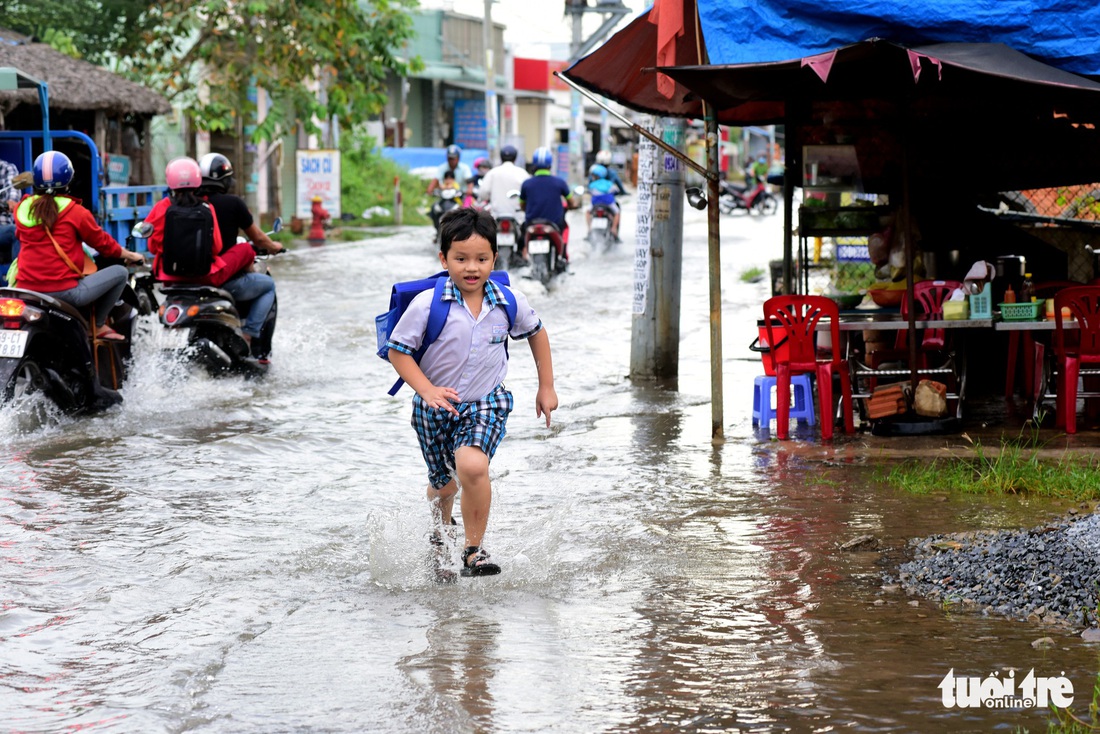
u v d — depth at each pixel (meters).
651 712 4.35
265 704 4.46
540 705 4.42
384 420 10.30
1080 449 8.65
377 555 6.09
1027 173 10.91
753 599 5.64
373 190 36.66
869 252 10.36
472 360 5.93
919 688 4.54
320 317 16.47
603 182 26.62
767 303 9.24
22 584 5.96
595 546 6.56
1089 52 8.62
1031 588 5.51
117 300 10.70
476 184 26.83
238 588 5.91
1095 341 9.18
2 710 4.43
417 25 50.44
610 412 10.50
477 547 6.01
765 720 4.27
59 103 17.89
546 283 19.86
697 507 7.38
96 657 4.99
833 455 8.73
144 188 17.58
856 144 10.28
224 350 12.12
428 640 5.13
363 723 4.28
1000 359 11.49
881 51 8.51
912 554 6.31
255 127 28.08
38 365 10.12
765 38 8.91
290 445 9.32
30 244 10.09
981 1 8.68
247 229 12.54
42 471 8.41
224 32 25.17
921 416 9.41
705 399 11.02
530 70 58.78
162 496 7.78
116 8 24.41
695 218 40.09
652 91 11.44
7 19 23.67
